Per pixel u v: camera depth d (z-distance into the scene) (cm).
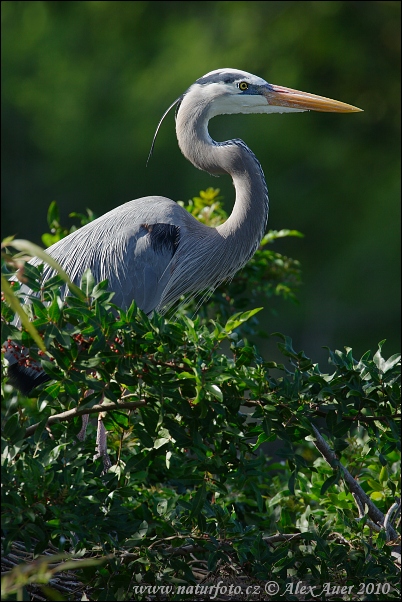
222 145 993
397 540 679
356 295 2367
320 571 652
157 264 918
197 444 618
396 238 2325
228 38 2523
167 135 2448
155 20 2691
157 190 2469
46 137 2553
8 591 459
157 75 2511
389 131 2577
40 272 614
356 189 2503
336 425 650
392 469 830
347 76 2594
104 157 2486
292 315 2419
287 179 2494
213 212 1121
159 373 608
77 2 2712
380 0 2506
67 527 574
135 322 602
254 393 626
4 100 2603
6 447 568
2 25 2658
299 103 1013
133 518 685
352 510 751
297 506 802
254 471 644
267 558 646
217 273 984
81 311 588
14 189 2595
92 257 916
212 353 616
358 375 648
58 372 592
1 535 610
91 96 2584
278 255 1101
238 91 1005
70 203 2561
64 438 619
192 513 630
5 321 591
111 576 623
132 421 659
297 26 2544
